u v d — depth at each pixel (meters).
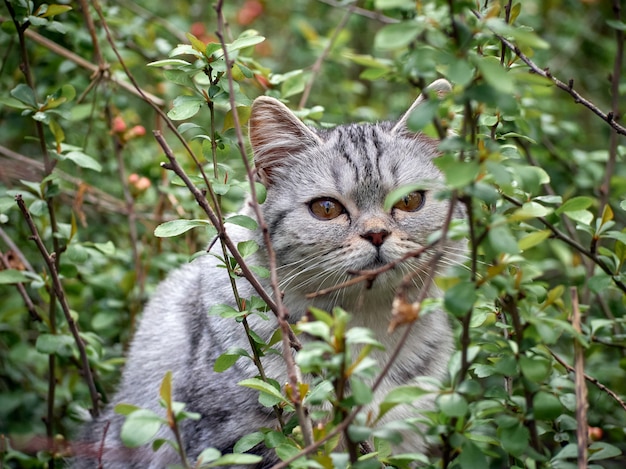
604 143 7.27
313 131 4.75
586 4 7.13
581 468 3.13
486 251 2.78
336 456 2.82
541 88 4.27
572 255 5.53
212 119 3.71
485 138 3.68
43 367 5.65
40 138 4.53
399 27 2.47
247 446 3.34
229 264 3.68
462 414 2.72
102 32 5.91
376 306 4.36
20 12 4.43
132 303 5.70
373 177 4.36
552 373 3.76
